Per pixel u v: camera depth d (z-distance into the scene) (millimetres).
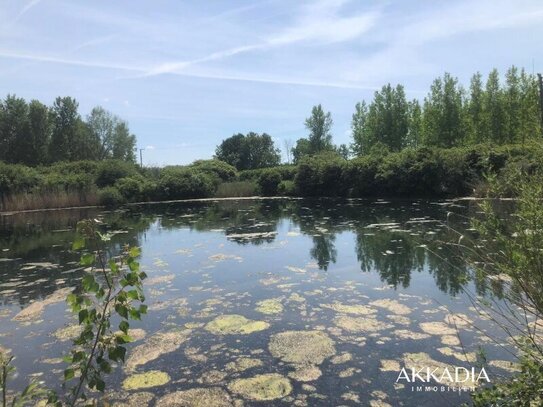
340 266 7875
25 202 23062
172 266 8445
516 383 2324
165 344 4711
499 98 25422
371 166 22812
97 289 2041
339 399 3514
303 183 26344
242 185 29266
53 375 4129
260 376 3947
